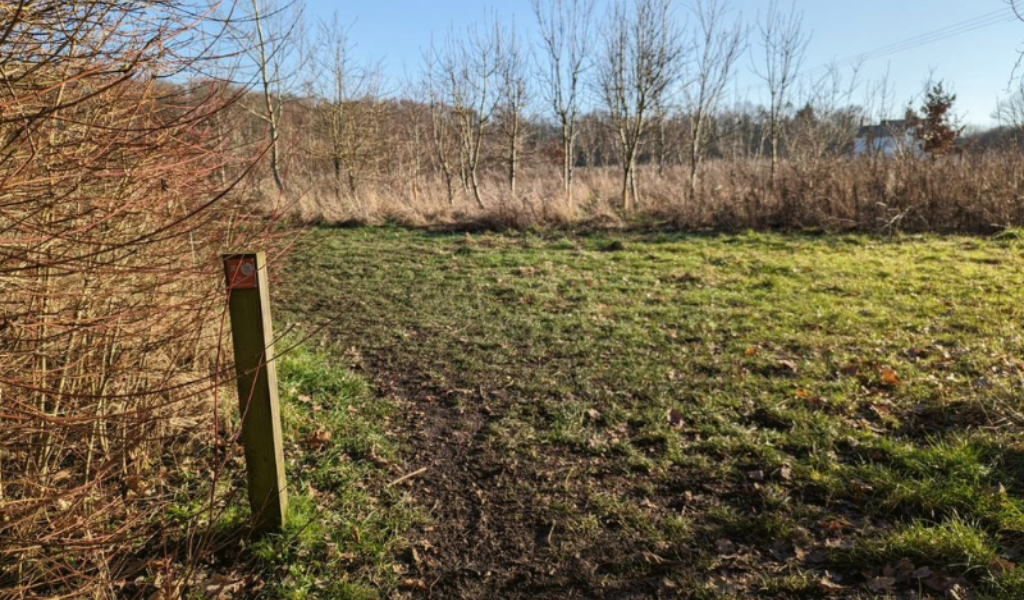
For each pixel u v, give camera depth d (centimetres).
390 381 561
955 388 451
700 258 1041
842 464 366
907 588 266
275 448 309
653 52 1627
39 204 215
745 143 3497
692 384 507
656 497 355
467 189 2011
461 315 761
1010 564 266
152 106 263
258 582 288
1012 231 1065
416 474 391
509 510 350
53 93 229
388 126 2278
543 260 1075
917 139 1705
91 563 271
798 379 498
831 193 1288
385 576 297
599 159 3897
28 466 269
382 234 1427
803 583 274
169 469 373
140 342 317
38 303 249
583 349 611
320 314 788
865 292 754
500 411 484
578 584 290
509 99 1905
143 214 284
